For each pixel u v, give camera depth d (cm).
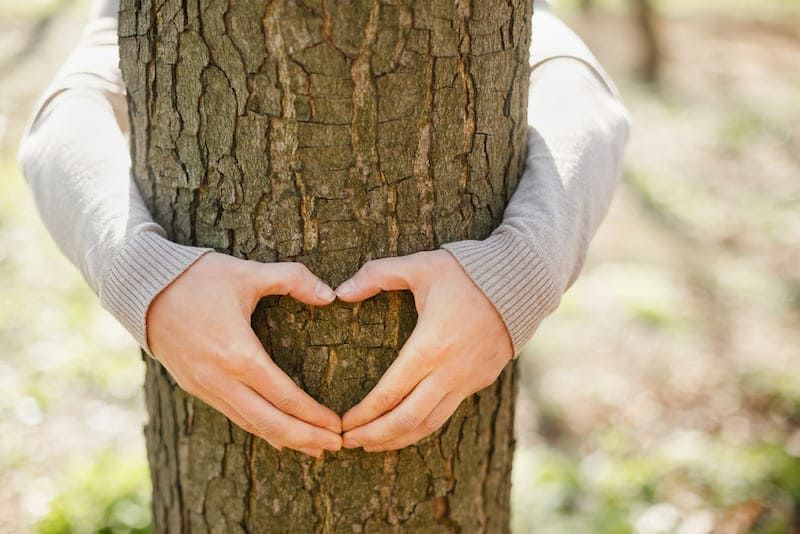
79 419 209
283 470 92
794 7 771
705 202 383
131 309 84
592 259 328
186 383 85
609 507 188
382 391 85
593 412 232
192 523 97
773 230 352
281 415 84
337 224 85
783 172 413
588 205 90
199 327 82
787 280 313
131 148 90
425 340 83
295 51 81
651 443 218
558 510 187
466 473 97
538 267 85
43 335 243
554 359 256
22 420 207
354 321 87
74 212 88
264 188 85
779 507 188
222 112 84
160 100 86
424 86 84
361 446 87
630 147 451
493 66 86
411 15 82
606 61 607
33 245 290
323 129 83
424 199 86
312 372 88
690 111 503
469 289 84
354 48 81
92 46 97
